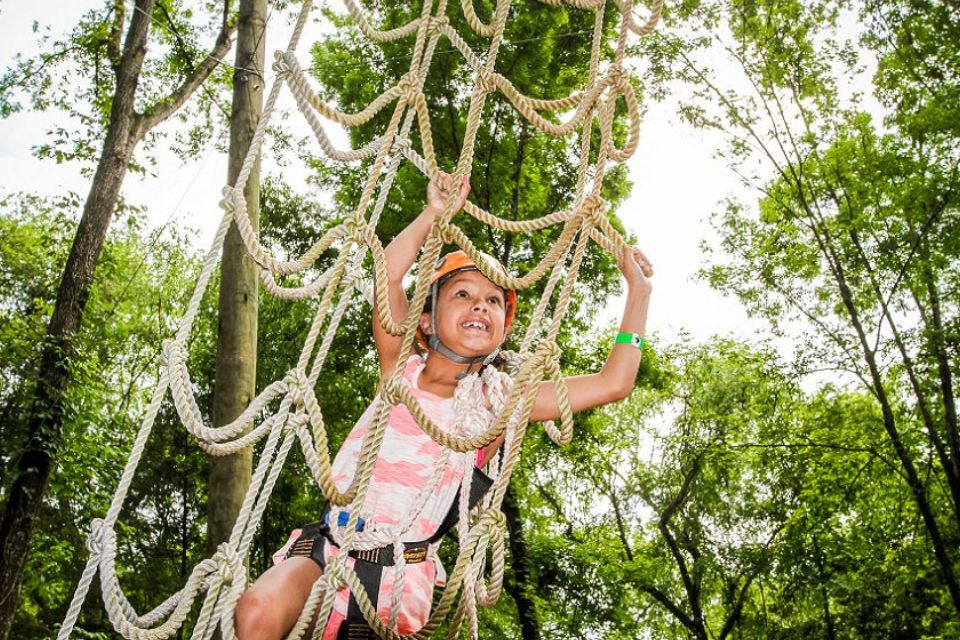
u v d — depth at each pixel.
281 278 18.80
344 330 17.28
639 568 17.11
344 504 2.35
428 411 2.87
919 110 16.34
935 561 16.88
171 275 23.05
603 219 2.91
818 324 16.95
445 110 15.95
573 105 3.32
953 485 15.59
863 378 16.53
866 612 17.38
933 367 16.08
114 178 10.51
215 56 11.60
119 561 20.31
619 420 21.09
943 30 16.52
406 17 15.84
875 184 16.69
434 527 2.72
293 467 18.20
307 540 2.59
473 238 15.79
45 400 9.95
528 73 15.50
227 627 2.18
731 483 19.36
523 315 16.22
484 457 2.94
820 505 17.39
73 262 10.24
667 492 19.39
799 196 17.36
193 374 20.22
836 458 17.50
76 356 10.33
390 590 2.55
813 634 17.67
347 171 16.73
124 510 20.30
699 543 18.77
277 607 2.31
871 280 16.48
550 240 16.25
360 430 2.84
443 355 2.93
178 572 21.30
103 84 13.77
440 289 2.99
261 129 2.80
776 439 17.78
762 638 18.88
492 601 2.65
